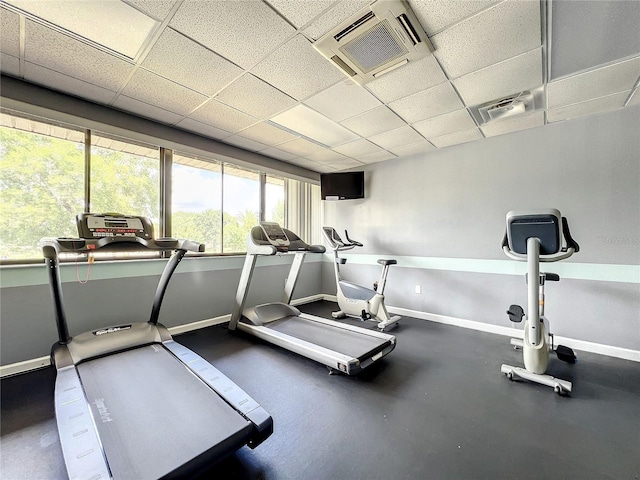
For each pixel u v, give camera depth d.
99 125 2.68
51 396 2.09
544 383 2.21
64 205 2.79
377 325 3.84
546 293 3.17
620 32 1.77
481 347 3.08
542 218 2.17
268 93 2.51
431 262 4.11
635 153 2.75
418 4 1.58
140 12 1.61
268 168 4.40
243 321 3.52
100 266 2.90
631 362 2.68
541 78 2.28
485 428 1.76
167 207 3.48
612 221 2.86
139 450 1.30
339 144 3.83
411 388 2.24
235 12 1.62
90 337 2.41
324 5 1.58
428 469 1.44
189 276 3.61
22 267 2.47
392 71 2.19
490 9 1.61
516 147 3.40
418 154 4.24
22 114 2.46
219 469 1.45
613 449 1.58
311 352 2.57
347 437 1.68
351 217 5.04
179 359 2.27
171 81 2.31
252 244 3.45
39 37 1.80
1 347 2.38
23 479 1.39
